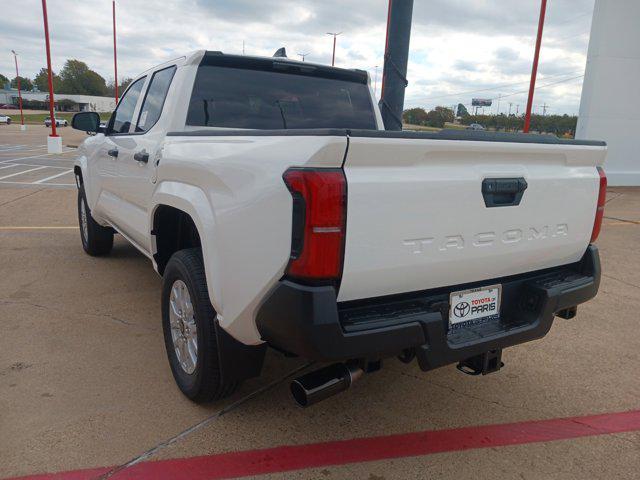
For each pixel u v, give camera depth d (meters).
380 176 2.08
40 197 10.09
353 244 2.05
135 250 6.20
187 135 2.87
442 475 2.43
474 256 2.42
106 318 4.08
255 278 2.18
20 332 3.77
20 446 2.49
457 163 2.31
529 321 2.68
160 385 3.11
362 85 4.25
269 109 3.79
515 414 2.98
